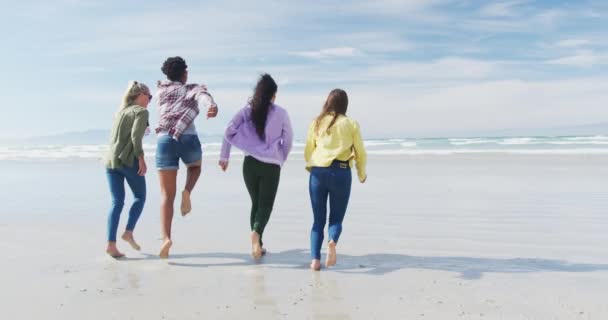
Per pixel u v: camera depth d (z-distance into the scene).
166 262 4.86
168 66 5.03
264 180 4.85
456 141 40.50
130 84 5.12
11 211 8.05
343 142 4.56
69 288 3.99
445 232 6.13
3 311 3.47
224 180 12.54
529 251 5.12
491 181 11.19
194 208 8.27
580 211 7.27
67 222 7.00
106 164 5.02
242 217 7.38
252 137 4.84
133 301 3.67
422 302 3.57
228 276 4.35
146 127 4.95
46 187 11.55
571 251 5.08
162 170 4.93
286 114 4.90
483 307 3.44
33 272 4.48
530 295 3.70
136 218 5.15
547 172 12.72
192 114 4.96
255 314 3.38
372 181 11.70
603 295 3.67
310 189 4.70
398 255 5.05
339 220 4.64
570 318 3.21
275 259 4.97
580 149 21.98
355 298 3.70
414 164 16.31
